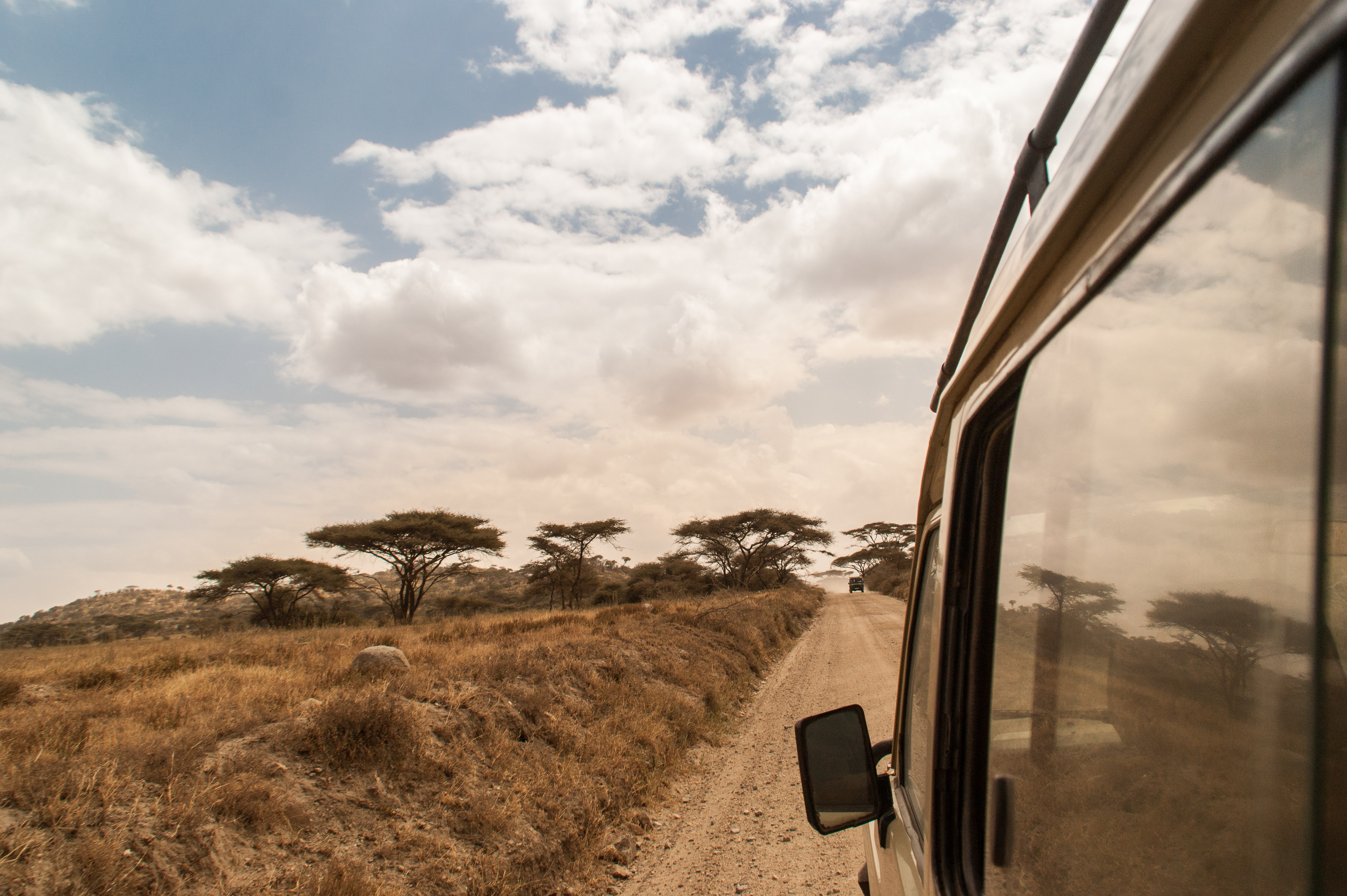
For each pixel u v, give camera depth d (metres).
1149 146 0.67
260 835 4.34
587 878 5.11
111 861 3.62
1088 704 0.92
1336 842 0.49
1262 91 0.50
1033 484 1.08
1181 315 0.64
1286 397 0.51
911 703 2.13
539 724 7.29
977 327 1.35
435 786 5.50
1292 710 0.53
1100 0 0.93
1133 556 0.78
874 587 63.97
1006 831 1.20
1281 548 0.53
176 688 7.64
